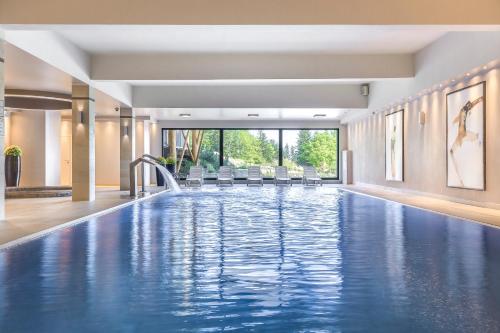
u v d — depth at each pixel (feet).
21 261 18.24
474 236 23.85
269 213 34.83
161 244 21.84
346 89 59.31
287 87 58.59
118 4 29.14
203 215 33.63
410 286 14.56
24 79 43.24
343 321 11.50
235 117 72.54
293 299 13.28
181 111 63.31
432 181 45.47
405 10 28.99
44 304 12.87
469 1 28.66
